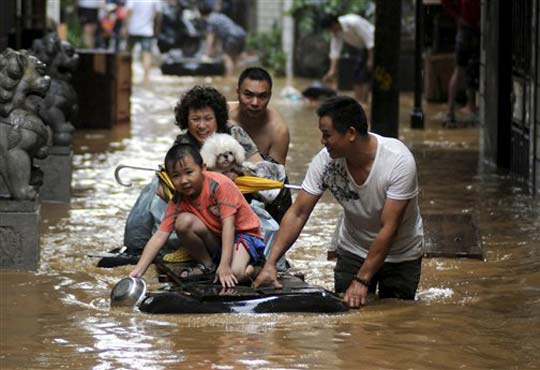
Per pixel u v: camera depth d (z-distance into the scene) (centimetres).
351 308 1555
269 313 1520
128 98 3944
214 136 1755
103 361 1321
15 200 1794
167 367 1295
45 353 1355
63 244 1997
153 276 1747
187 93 1816
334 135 1511
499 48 2938
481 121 3177
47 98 2405
